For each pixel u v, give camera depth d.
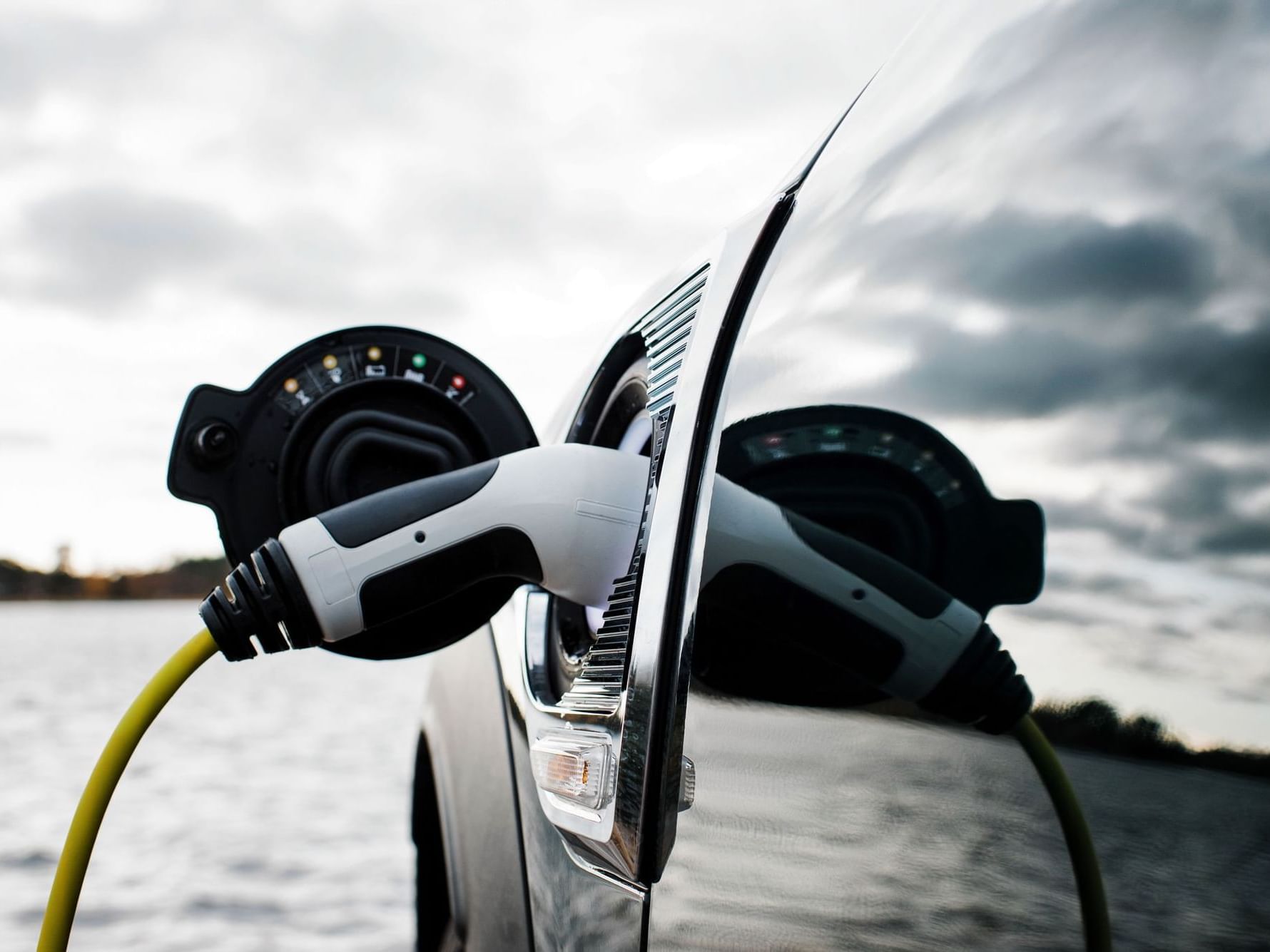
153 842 5.24
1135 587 0.46
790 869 0.67
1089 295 0.51
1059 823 0.49
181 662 0.95
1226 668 0.42
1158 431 0.46
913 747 0.58
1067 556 0.50
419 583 0.85
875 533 0.62
